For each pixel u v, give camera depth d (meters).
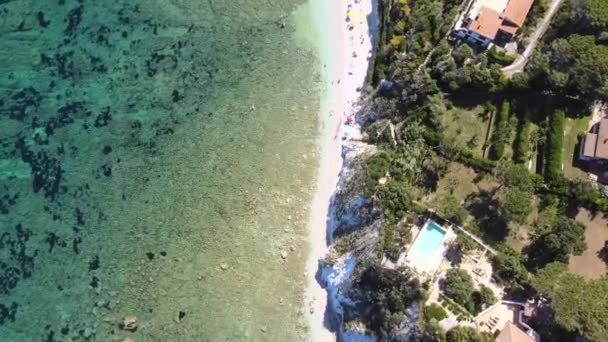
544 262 59.91
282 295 67.94
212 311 67.50
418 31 69.69
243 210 70.88
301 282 68.38
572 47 61.91
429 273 58.91
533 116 64.62
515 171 60.47
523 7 65.62
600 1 63.09
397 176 64.88
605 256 59.72
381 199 62.97
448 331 54.84
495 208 61.84
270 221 70.50
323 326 66.75
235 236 69.94
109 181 72.62
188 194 71.69
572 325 52.84
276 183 71.81
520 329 55.62
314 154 72.94
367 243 63.41
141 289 68.44
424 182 64.94
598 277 59.03
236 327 66.94
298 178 72.06
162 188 72.06
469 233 61.53
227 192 71.56
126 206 71.62
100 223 71.19
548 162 62.31
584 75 61.31
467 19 66.69
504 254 59.88
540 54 64.38
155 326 67.25
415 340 57.06
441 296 57.75
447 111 67.31
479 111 66.62
